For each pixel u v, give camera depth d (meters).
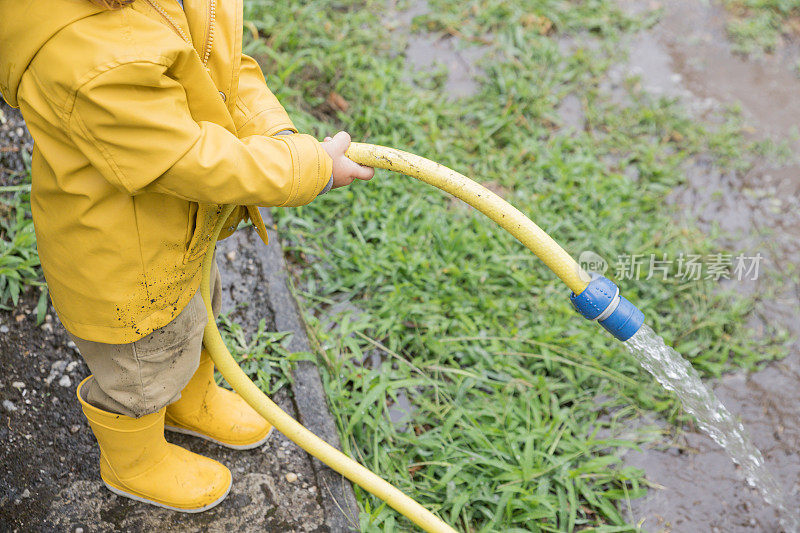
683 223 3.18
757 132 3.62
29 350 2.18
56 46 1.17
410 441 2.25
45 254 1.43
